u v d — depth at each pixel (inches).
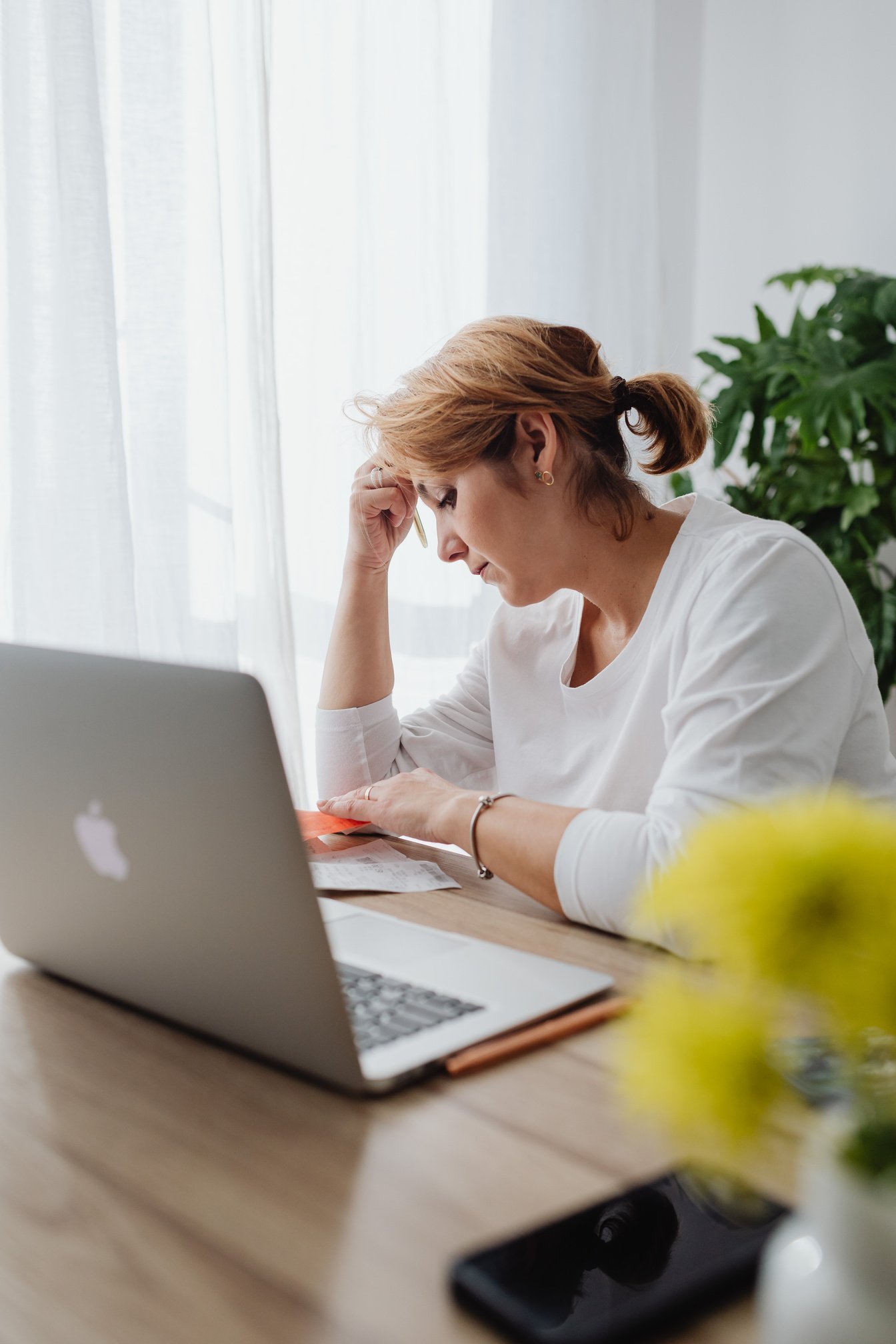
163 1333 17.7
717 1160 13.9
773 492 105.8
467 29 101.0
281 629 85.1
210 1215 21.1
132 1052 28.6
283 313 90.8
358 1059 25.4
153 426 78.7
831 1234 14.4
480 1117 24.8
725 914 12.9
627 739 50.5
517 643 58.0
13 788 30.7
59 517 74.4
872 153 112.0
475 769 61.2
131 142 76.5
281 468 85.0
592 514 49.9
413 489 59.8
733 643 42.6
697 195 127.2
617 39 110.4
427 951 34.3
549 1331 17.1
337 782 59.1
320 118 91.0
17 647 29.2
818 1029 15.1
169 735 25.8
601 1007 29.9
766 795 38.6
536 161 105.0
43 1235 20.5
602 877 37.2
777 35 118.4
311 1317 18.1
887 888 12.5
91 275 73.1
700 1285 18.1
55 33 71.2
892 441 96.0
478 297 104.4
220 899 26.1
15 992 33.0
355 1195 21.7
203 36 78.2
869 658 47.1
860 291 100.8
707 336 127.8
